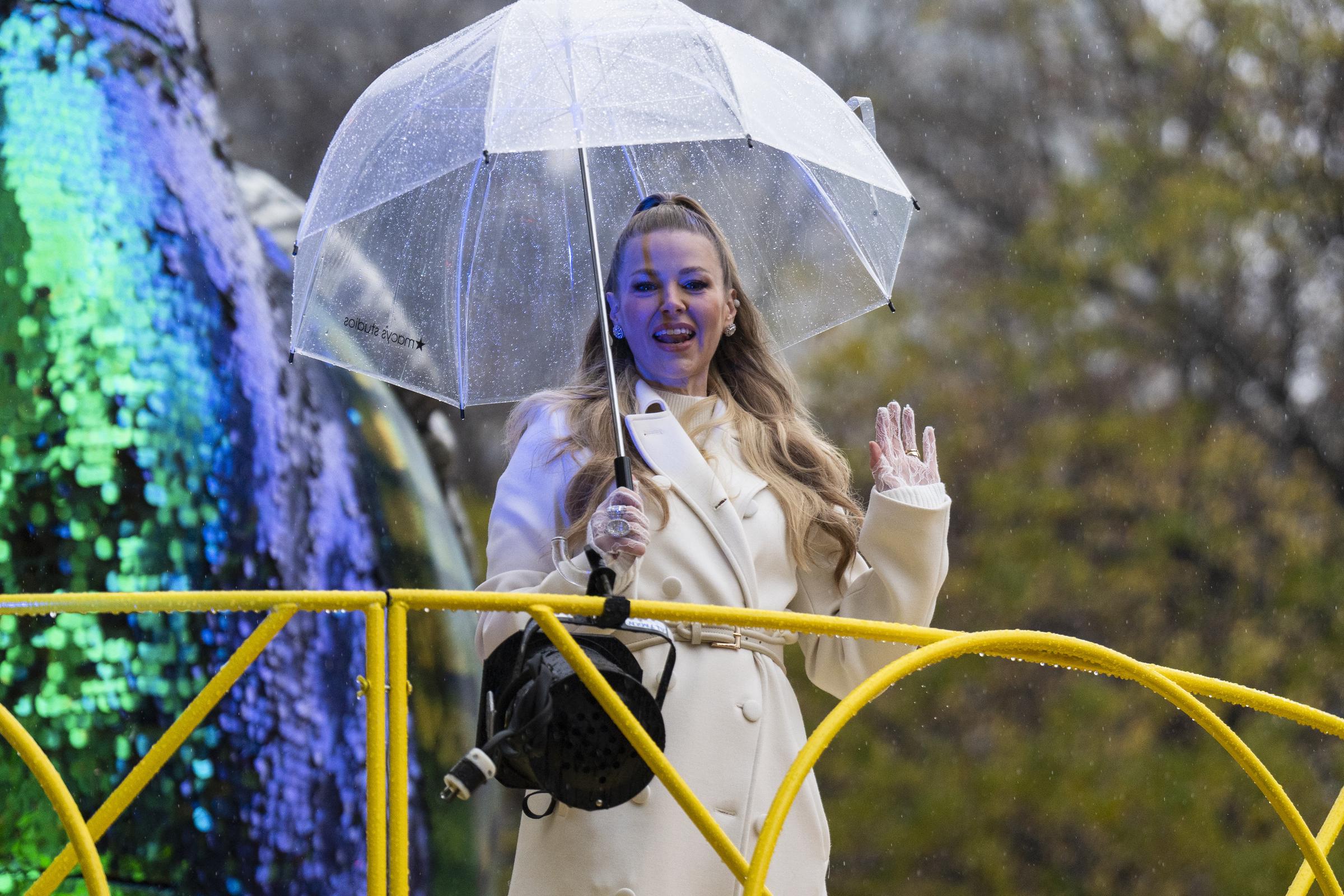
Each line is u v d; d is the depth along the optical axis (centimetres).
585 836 641
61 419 992
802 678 3644
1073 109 4119
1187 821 3494
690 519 683
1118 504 3762
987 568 3725
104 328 1020
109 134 1086
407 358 784
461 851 1219
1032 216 4038
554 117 677
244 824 984
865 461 3781
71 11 1127
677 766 645
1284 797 625
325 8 3822
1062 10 4094
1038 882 3509
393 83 726
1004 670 3672
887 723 3669
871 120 781
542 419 719
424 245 790
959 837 3547
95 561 978
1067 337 3878
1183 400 3847
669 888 637
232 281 1124
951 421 3841
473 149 679
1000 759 3594
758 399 761
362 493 1191
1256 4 3972
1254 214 3859
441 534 1288
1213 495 3788
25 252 1020
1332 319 3900
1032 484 3772
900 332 3947
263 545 1055
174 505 1012
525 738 553
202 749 977
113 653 965
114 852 931
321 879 1015
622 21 710
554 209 806
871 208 818
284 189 1381
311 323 761
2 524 965
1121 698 3634
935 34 4191
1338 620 3691
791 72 734
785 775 672
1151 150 3950
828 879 3562
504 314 798
